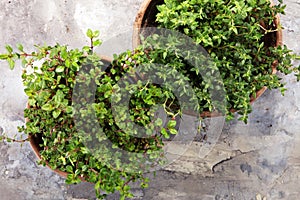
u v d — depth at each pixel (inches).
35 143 65.8
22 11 80.7
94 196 81.4
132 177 65.7
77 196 81.3
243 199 83.6
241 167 83.6
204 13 61.4
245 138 82.9
